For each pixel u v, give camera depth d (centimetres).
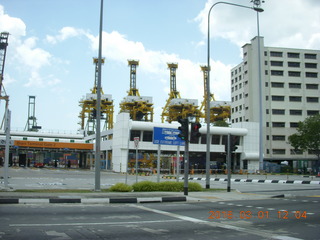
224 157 7006
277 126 8312
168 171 5753
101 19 1889
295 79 8562
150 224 896
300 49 8681
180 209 1219
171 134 2102
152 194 1608
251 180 3362
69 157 7994
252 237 750
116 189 1795
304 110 8469
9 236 715
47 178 3128
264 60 8475
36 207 1198
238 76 9250
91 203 1370
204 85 11775
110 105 10481
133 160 5819
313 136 5969
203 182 3131
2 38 9762
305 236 767
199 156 6812
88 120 11169
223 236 757
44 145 6481
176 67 12088
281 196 1773
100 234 756
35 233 749
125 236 741
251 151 6500
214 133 6291
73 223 885
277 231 823
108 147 6356
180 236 751
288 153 8194
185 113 10119
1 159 6969
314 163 5878
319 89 8638
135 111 10062
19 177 3158
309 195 1877
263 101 8312
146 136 5862
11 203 1286
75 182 2652
